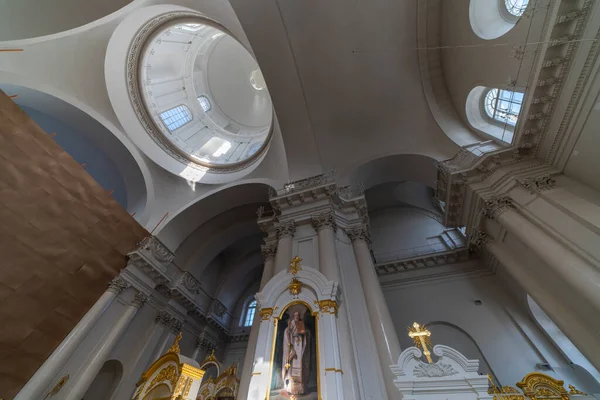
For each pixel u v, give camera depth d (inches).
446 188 318.0
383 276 423.8
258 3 293.7
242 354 507.2
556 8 175.3
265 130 593.0
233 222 526.3
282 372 178.4
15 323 255.0
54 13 279.9
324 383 165.8
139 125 424.2
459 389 116.7
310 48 333.1
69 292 302.2
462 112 331.0
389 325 223.1
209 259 515.5
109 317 333.7
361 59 342.3
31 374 256.7
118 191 473.7
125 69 396.2
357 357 196.9
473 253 400.2
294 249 286.8
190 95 572.4
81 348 294.4
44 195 290.5
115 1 297.9
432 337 346.3
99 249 341.4
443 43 319.3
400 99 363.3
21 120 276.4
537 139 239.3
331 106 374.9
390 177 410.0
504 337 319.6
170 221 431.8
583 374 275.3
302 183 365.4
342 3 303.0
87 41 346.0
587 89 188.1
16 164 270.7
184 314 452.8
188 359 154.2
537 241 209.0
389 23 316.5
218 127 593.9
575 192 206.8
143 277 388.2
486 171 276.1
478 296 364.8
